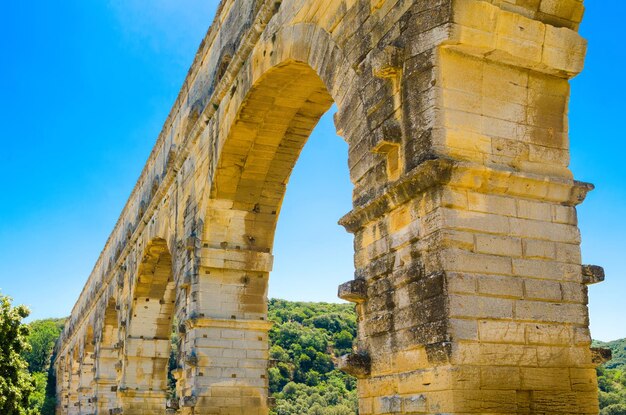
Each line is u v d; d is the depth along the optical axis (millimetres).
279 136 27094
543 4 14648
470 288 12500
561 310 13195
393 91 14633
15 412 38406
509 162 13656
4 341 38875
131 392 41219
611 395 66375
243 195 28609
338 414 82875
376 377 14289
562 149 14281
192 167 31625
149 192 42000
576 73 14477
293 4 21328
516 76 14172
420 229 13258
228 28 28234
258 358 28062
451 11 13484
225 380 27297
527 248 13266
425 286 12812
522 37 13961
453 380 11844
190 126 32844
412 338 13031
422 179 13031
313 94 25016
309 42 19719
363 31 16422
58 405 91188
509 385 12242
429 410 12352
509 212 13312
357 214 15359
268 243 29172
